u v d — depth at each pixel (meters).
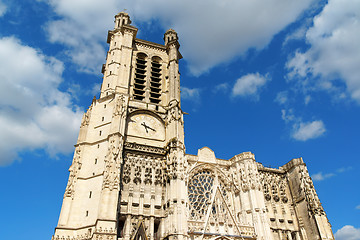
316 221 55.53
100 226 43.81
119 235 48.38
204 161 60.56
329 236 54.38
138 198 51.84
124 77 66.81
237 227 51.81
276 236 57.06
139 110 63.34
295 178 63.09
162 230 49.62
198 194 56.09
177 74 74.00
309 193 59.00
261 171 64.88
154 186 54.03
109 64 70.44
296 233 58.56
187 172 56.56
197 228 49.31
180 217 48.06
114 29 79.62
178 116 62.69
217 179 59.38
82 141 56.34
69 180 51.16
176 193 50.56
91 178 51.56
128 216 49.03
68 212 47.88
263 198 56.56
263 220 53.50
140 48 78.38
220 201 55.31
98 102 62.69
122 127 56.78
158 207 52.19
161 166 56.94
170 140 57.53
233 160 62.81
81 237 45.22
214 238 49.09
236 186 59.25
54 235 45.34
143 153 57.03
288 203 62.22
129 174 53.69
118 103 59.28
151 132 61.72
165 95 71.31
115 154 51.62
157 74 76.31
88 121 59.28
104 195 46.72
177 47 81.12
